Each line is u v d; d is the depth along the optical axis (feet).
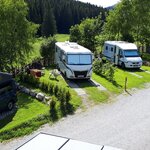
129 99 79.97
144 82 101.76
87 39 162.71
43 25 331.98
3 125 59.93
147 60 150.00
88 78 96.84
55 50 118.01
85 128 58.90
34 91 80.48
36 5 361.71
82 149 31.37
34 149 31.30
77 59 96.22
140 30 171.63
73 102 72.90
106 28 174.50
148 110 70.95
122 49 125.18
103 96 80.69
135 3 167.94
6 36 93.91
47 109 67.36
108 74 100.42
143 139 54.44
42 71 105.19
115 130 58.29
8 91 68.85
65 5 404.16
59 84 90.38
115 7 175.73
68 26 397.39
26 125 58.80
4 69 97.50
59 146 31.86
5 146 51.26
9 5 94.22
